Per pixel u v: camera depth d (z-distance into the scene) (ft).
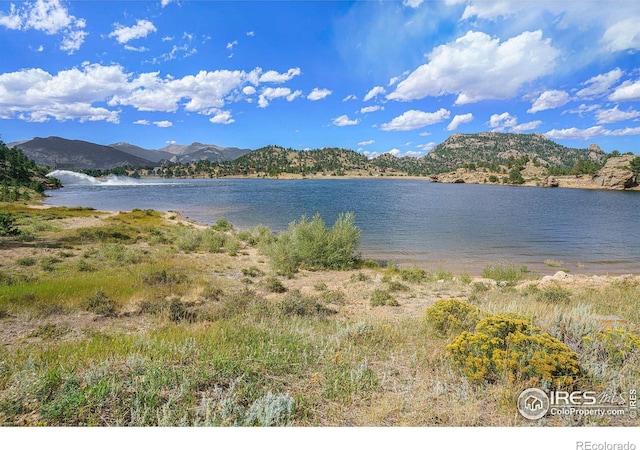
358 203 205.46
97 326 24.36
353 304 32.71
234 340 19.10
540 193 325.01
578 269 60.64
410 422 11.77
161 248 63.82
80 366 15.49
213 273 46.37
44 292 31.53
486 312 22.48
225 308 27.91
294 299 29.27
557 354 14.20
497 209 174.40
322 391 13.56
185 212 157.48
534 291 36.14
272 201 220.02
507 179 533.14
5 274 37.70
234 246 66.49
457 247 78.95
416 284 42.91
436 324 22.22
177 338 19.39
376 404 12.76
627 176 392.68
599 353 16.25
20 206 145.89
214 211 161.89
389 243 83.15
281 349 17.65
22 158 396.37
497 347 15.42
